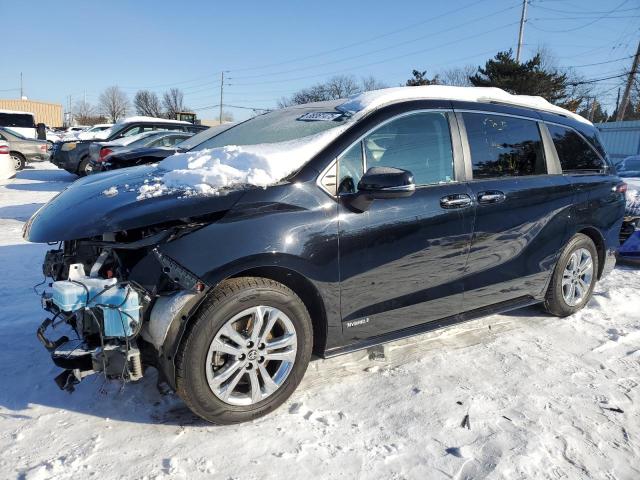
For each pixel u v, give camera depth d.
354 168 3.12
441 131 3.54
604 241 4.66
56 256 3.23
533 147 4.12
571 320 4.43
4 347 3.56
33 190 12.61
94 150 11.10
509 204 3.76
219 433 2.70
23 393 3.00
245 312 2.70
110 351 2.57
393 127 3.32
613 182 4.71
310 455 2.55
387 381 3.28
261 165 2.91
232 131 4.34
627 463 2.59
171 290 2.62
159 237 2.62
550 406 3.05
